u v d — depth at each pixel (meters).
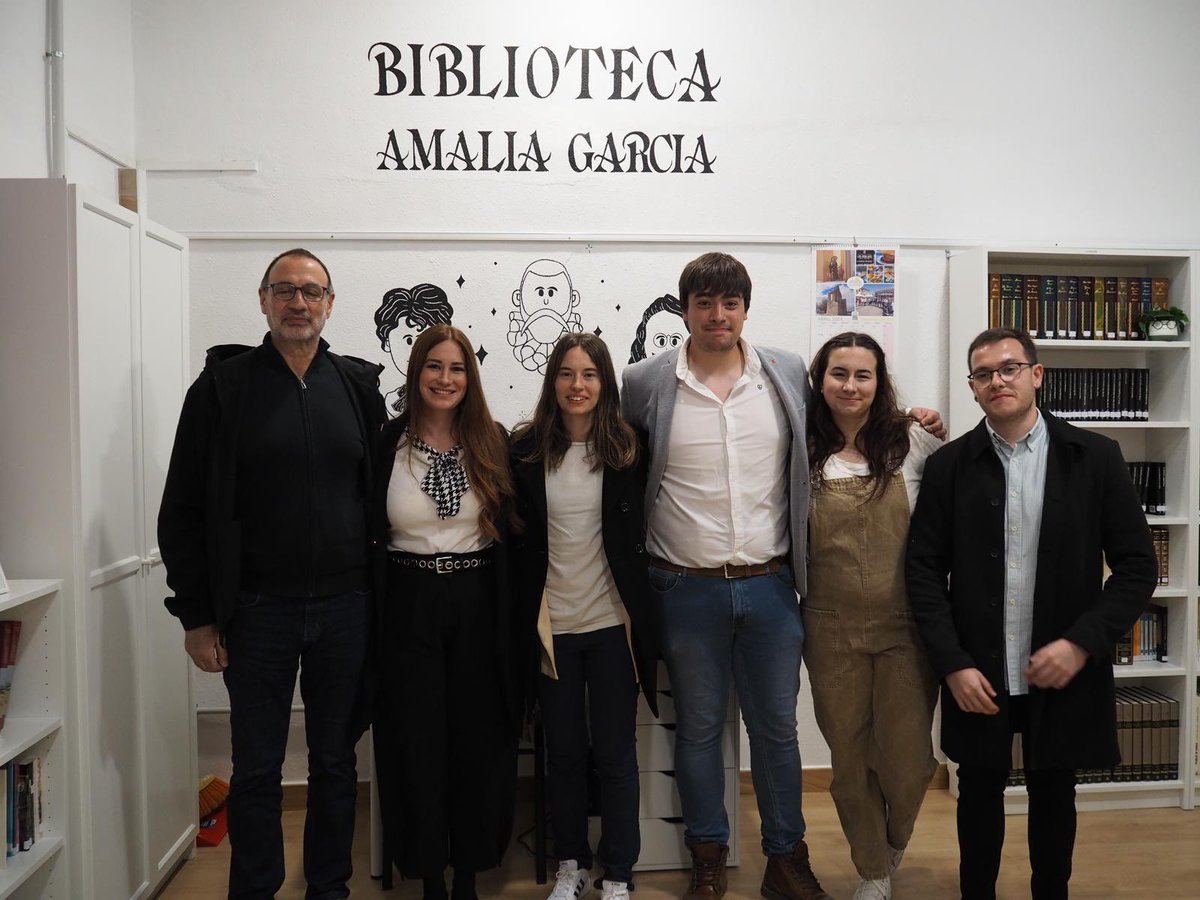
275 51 3.00
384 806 2.18
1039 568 1.95
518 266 3.09
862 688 2.15
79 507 1.97
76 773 1.96
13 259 1.96
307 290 2.01
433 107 3.05
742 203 3.15
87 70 2.66
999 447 2.03
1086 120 3.22
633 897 2.36
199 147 2.99
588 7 3.09
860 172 3.18
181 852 2.52
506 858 2.59
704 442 2.15
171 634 2.46
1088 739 1.91
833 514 2.14
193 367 3.00
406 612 2.09
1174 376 3.05
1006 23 3.19
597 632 2.20
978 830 2.06
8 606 1.74
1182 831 2.79
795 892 2.25
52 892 1.93
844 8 3.15
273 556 2.00
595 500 2.17
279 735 2.09
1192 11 3.23
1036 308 3.04
